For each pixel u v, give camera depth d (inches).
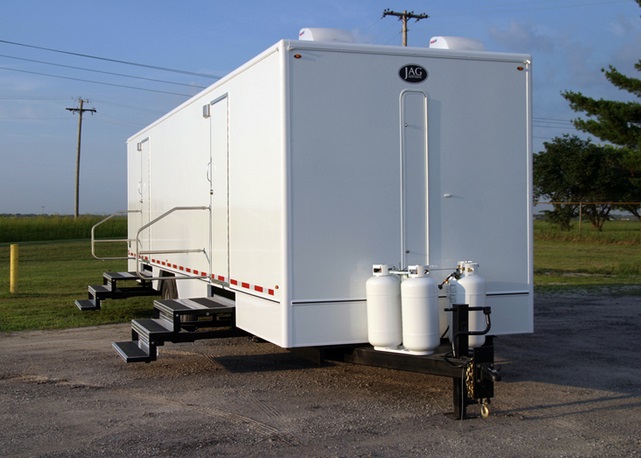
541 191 1675.7
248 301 265.4
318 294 232.4
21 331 413.4
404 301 226.2
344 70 235.1
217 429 222.5
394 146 240.7
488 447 203.3
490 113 251.8
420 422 227.8
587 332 398.9
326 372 302.2
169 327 292.8
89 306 454.9
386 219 239.6
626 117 1048.8
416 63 242.8
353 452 199.9
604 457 195.2
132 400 259.0
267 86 243.3
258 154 252.8
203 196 327.9
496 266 252.7
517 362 320.8
